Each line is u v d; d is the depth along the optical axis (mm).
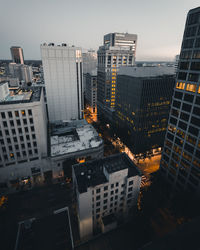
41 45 111625
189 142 63750
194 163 62312
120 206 61438
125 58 157250
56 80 123250
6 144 72125
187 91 61781
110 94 164500
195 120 59688
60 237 59156
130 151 108312
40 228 62156
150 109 95625
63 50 117688
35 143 77188
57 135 110312
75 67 124938
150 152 107625
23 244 56875
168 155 77312
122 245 55906
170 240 17828
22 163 77688
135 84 93188
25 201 73062
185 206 58312
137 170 59750
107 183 53375
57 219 65562
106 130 149250
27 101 72562
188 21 57469
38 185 82375
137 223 60656
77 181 54438
